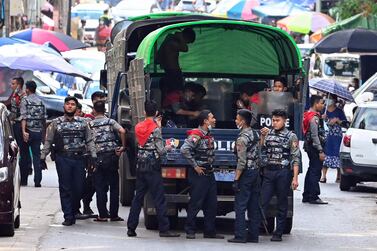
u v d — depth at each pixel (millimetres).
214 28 36812
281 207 33625
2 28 65625
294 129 35438
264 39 37938
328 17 95375
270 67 38875
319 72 92188
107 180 36906
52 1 120625
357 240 34500
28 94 47438
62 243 31922
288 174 33375
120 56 40500
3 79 59500
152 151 33188
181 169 34000
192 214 33312
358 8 85375
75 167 35750
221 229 36562
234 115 38219
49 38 74188
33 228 35125
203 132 32969
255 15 101750
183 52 37969
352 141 48594
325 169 53469
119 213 39656
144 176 33219
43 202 42188
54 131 35688
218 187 34812
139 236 33781
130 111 37250
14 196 33219
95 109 36438
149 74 34844
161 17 42594
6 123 34281
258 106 35656
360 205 44031
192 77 38750
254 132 33062
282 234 35125
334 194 48250
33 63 53406
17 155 34500
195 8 124750
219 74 38688
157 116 33969
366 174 48219
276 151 33406
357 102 62781
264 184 33562
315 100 43844
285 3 102250
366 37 67312
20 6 80062
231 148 34094
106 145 36406
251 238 33375
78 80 85000
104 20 113250
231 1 104812
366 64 76938
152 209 34688
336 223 38562
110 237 33375
